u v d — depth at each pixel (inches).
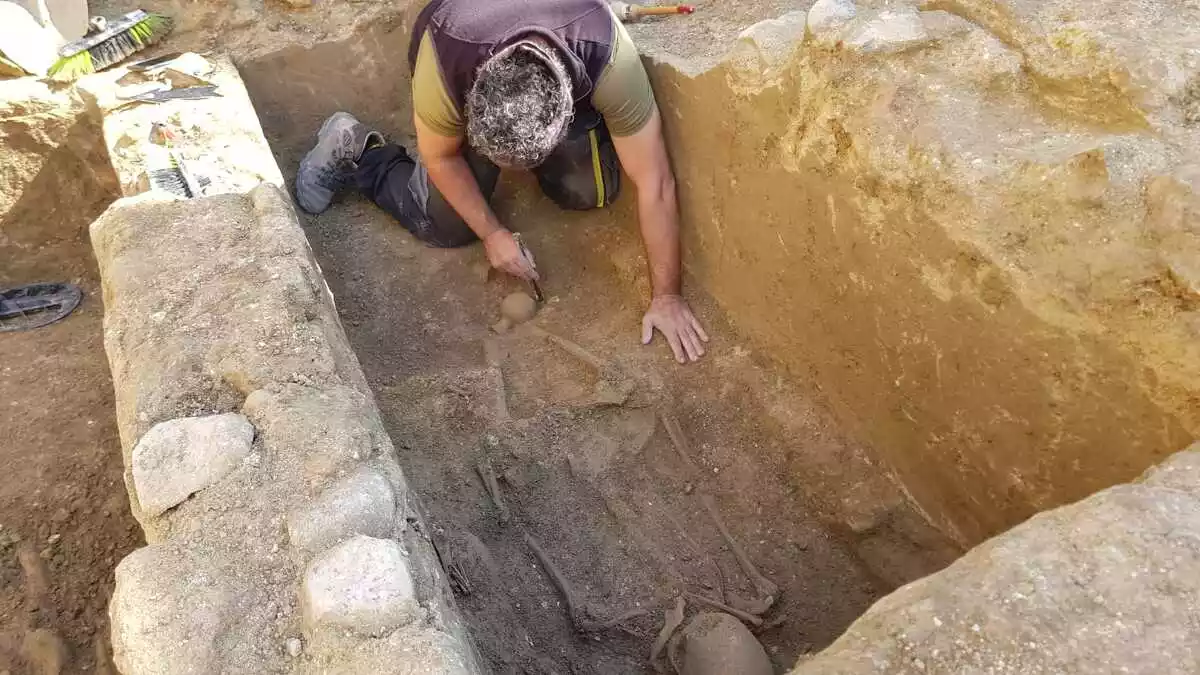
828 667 45.5
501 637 77.8
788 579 85.1
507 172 121.0
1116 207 60.6
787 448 92.6
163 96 116.1
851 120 76.3
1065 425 67.6
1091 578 46.3
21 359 112.3
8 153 119.1
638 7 114.1
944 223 69.9
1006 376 70.2
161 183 101.0
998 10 74.5
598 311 109.4
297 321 77.6
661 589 83.4
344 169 122.3
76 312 119.7
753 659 71.9
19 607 88.9
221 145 108.3
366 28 133.1
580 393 99.2
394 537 61.1
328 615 53.9
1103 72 66.5
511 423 95.3
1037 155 65.7
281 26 133.0
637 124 96.6
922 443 81.9
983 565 48.2
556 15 88.2
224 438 65.7
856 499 86.8
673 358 101.3
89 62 121.8
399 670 51.0
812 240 86.0
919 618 46.4
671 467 93.3
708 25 109.3
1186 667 42.6
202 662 54.5
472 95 82.4
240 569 59.1
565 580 83.0
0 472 99.7
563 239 117.3
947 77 73.9
